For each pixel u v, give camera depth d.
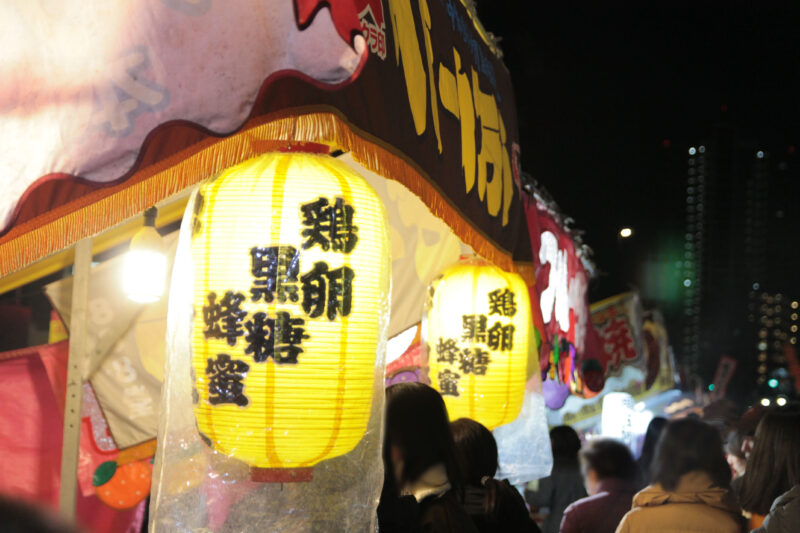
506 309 5.52
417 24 3.64
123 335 5.37
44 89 2.33
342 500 2.96
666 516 4.04
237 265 2.80
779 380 61.53
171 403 2.92
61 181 2.35
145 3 2.38
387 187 6.20
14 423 5.23
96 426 5.34
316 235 2.83
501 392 5.46
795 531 3.91
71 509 3.97
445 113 4.01
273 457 2.80
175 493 2.86
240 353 2.75
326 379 2.78
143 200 2.50
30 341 6.70
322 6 2.37
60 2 2.38
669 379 18.73
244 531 2.86
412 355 7.19
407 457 3.51
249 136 2.62
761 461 4.33
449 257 6.38
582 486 7.75
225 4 2.39
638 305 14.58
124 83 2.34
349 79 2.37
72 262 4.76
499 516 3.98
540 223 8.55
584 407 13.70
